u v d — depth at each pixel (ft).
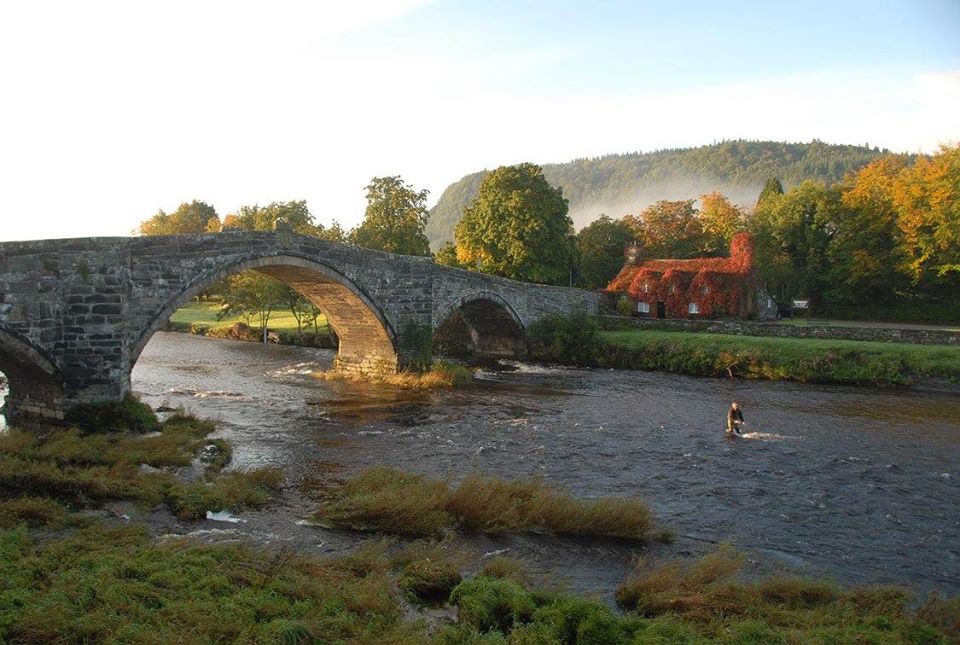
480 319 201.26
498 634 39.11
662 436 102.47
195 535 59.31
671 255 297.12
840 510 71.97
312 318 252.01
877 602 47.98
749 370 159.12
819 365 152.15
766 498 75.36
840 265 239.30
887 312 232.53
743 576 54.95
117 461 78.84
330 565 51.26
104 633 37.93
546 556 58.75
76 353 94.79
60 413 95.35
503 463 87.51
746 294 213.66
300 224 234.99
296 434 102.22
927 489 78.89
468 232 245.24
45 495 68.08
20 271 89.40
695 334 185.37
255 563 50.29
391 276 151.43
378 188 238.68
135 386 142.61
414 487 68.64
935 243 210.18
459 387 147.02
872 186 238.07
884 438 101.81
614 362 178.81
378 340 155.84
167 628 38.45
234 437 99.55
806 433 104.78
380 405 126.00
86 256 94.79
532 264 233.14
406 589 48.26
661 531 64.18
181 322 273.75
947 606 45.68
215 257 112.57
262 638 37.40
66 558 49.57
